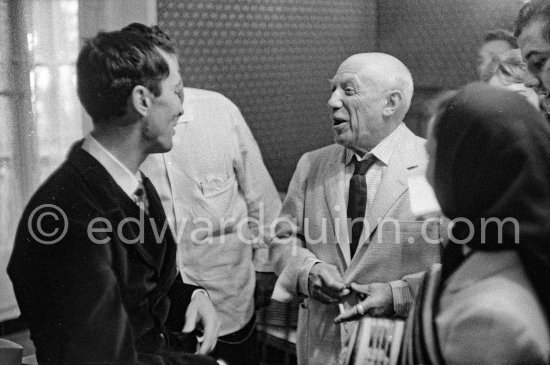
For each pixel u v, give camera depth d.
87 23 1.46
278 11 1.71
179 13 1.69
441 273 0.88
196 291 1.22
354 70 1.19
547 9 1.10
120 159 0.99
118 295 0.89
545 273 0.78
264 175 1.67
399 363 0.97
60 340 0.86
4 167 1.38
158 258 1.00
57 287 0.87
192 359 1.02
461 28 1.38
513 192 0.80
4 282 1.41
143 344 0.99
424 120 1.28
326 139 1.76
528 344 0.75
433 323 0.85
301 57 1.72
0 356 1.10
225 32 1.75
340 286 1.22
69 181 0.93
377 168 1.24
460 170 0.85
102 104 0.96
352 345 1.04
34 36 1.41
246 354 1.66
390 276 1.20
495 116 0.83
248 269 1.66
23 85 1.40
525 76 1.13
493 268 0.81
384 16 1.52
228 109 1.62
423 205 1.18
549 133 0.83
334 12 1.63
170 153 1.55
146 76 0.95
